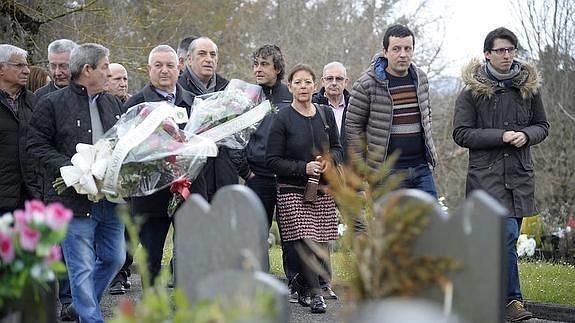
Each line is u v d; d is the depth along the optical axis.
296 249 9.41
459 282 4.25
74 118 7.82
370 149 9.41
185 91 9.23
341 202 4.64
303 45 34.44
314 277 9.48
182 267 5.07
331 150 9.70
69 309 8.93
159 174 7.71
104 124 7.95
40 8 22.30
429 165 9.53
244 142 8.88
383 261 4.35
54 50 9.66
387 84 9.43
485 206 4.14
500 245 4.09
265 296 4.06
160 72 8.95
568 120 26.08
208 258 4.91
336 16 34.84
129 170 7.54
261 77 10.44
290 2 35.69
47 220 4.64
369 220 4.53
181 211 5.07
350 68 32.59
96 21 25.09
